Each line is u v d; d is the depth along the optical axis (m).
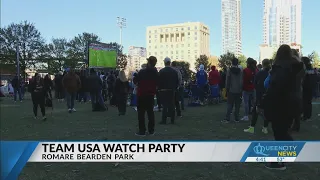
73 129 8.59
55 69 58.22
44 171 4.88
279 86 4.43
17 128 8.90
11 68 52.06
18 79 20.84
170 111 9.33
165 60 9.28
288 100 4.46
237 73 9.35
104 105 13.36
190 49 127.56
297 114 4.56
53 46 63.75
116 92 11.82
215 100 15.80
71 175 4.69
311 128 8.30
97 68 27.39
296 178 4.45
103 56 28.16
